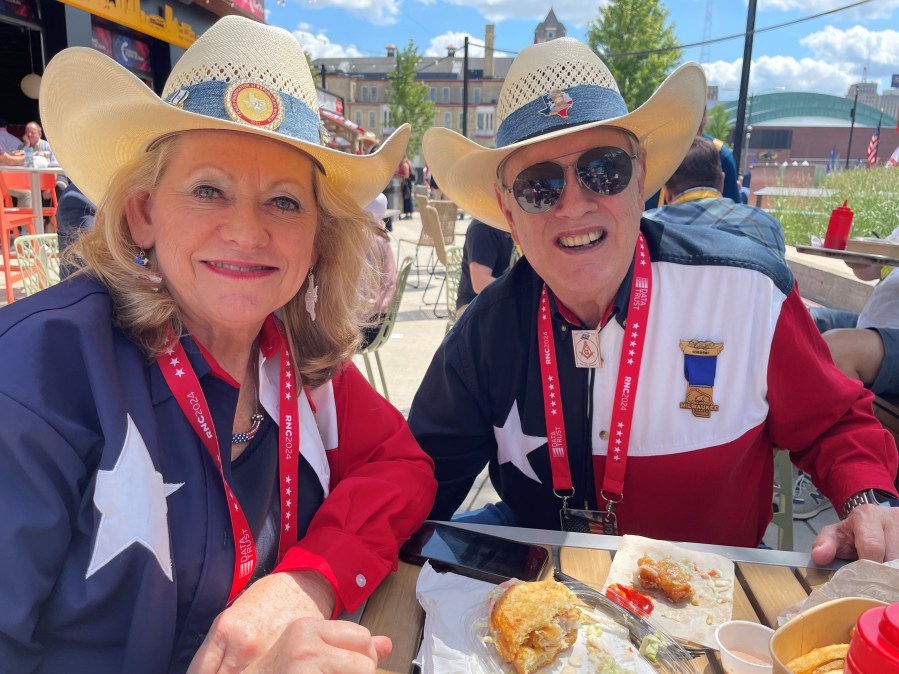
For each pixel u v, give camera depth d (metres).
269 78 1.31
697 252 1.92
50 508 1.02
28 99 11.09
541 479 1.98
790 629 0.95
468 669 1.08
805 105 69.06
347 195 1.52
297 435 1.48
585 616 1.21
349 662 0.97
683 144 2.26
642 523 1.93
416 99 43.75
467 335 2.03
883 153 68.62
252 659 1.07
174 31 10.66
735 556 1.44
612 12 29.23
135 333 1.24
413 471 1.61
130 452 1.09
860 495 1.67
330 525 1.38
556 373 1.92
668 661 1.10
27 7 8.91
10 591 0.98
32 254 4.30
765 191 12.35
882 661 0.72
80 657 1.11
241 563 1.27
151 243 1.34
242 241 1.28
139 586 1.08
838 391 1.84
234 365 1.45
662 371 1.85
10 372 1.03
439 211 10.19
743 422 1.84
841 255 3.27
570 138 1.83
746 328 1.85
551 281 1.87
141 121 1.29
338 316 1.60
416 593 1.29
